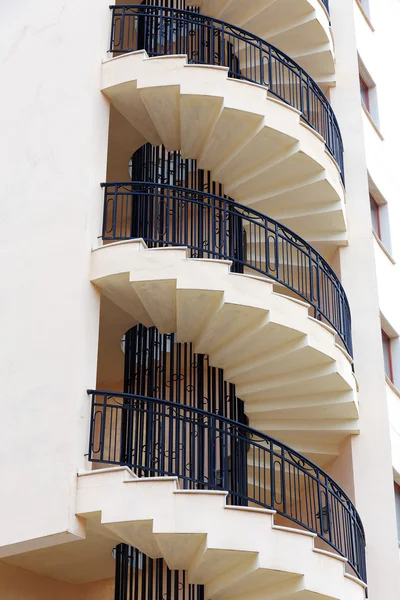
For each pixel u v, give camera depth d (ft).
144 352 38.91
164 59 38.93
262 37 46.80
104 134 38.55
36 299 35.12
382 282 46.75
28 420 32.81
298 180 41.52
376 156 51.21
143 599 33.88
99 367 43.93
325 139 44.09
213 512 30.35
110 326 39.52
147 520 30.19
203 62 41.96
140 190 41.83
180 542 30.89
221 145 40.55
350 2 52.11
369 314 43.73
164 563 36.14
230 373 37.96
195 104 38.73
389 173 52.65
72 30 40.70
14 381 33.88
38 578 38.29
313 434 40.45
